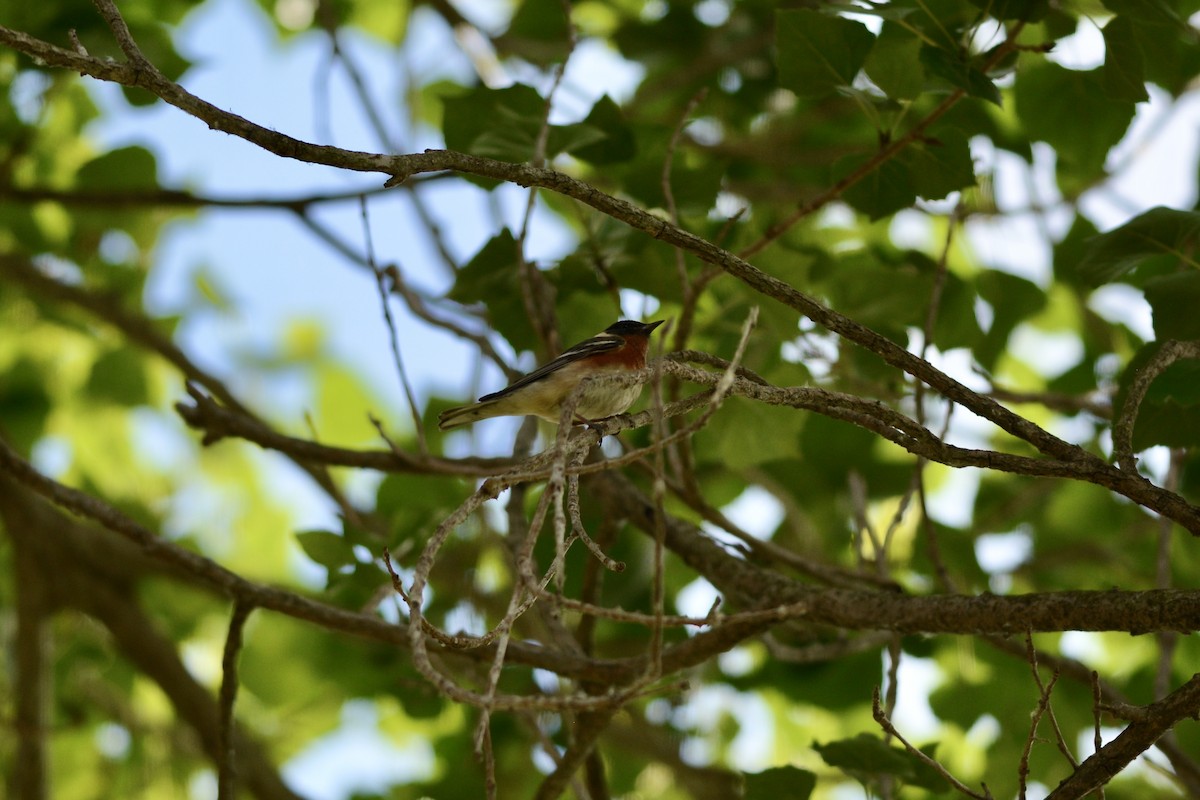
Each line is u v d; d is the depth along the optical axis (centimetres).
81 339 1842
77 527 1471
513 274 1046
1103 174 1293
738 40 1603
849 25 848
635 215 657
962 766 1469
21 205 1573
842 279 1118
